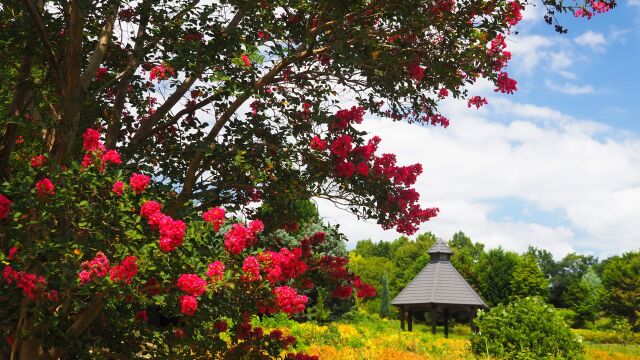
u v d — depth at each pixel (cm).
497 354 1655
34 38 696
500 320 1698
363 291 863
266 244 848
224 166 815
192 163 771
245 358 704
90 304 596
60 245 518
